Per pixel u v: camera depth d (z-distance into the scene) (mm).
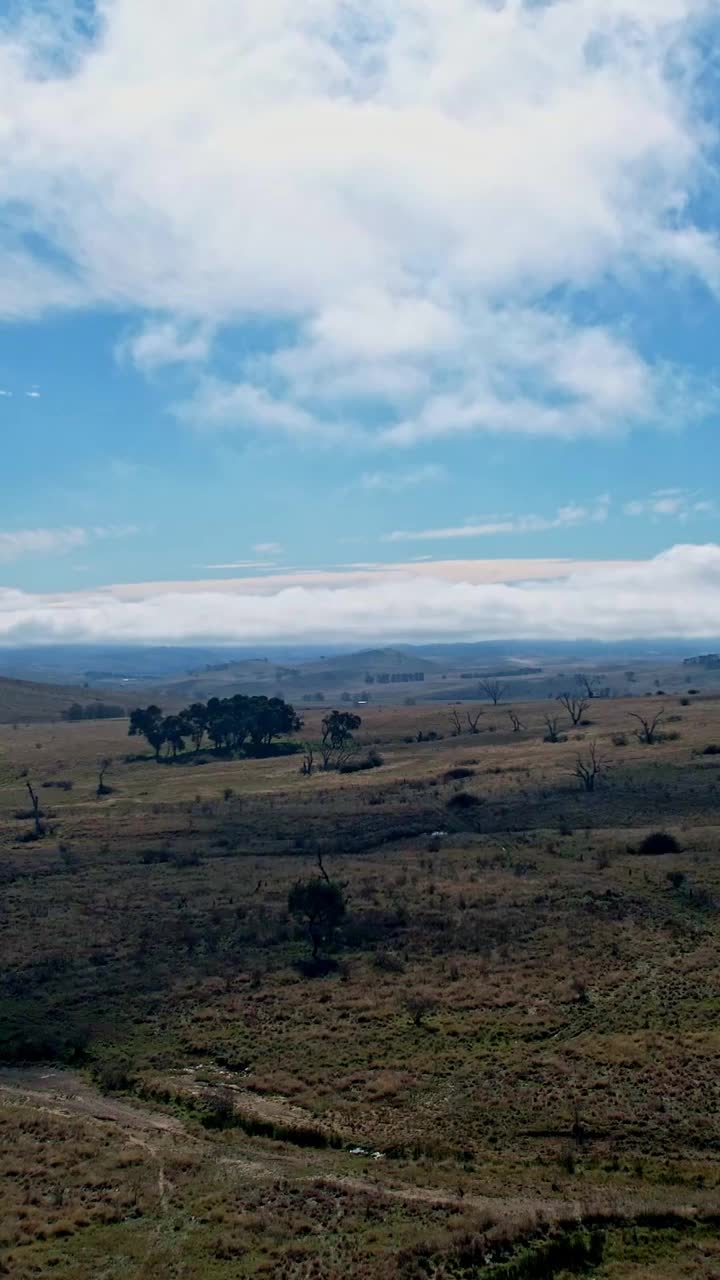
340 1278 21781
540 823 91312
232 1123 33250
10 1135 31844
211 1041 42000
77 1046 42219
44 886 76188
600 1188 26734
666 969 47156
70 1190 27250
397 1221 24922
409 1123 32500
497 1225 24078
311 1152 30547
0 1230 24453
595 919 57250
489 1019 42156
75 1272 22234
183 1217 25406
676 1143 29906
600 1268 21953
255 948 56969
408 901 65250
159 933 60406
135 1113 34844
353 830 94562
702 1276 21281
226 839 93375
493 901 63438
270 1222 24844
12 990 50719
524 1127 31703
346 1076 37219
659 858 72875
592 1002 43375
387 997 46406
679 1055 36312
